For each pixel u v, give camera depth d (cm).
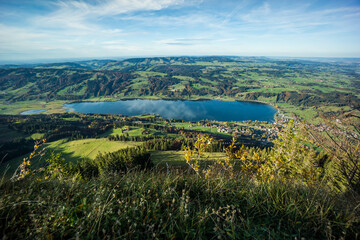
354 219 273
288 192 347
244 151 848
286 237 263
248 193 349
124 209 271
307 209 289
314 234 270
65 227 243
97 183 368
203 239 248
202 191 366
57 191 303
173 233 252
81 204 284
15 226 240
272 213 303
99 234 242
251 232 263
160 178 405
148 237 235
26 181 346
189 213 286
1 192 291
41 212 265
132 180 374
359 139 369
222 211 314
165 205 313
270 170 776
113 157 2025
